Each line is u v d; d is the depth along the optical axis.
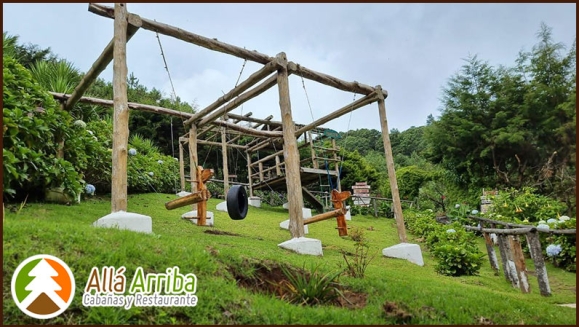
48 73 8.42
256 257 3.83
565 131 15.00
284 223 8.49
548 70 16.67
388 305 2.91
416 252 6.93
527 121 16.03
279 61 6.36
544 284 4.86
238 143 17.11
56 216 4.87
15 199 5.34
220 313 2.55
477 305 3.30
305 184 13.98
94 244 2.99
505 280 5.96
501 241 5.96
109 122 9.87
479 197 15.07
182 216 7.65
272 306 2.77
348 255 6.36
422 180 18.55
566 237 7.00
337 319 2.63
